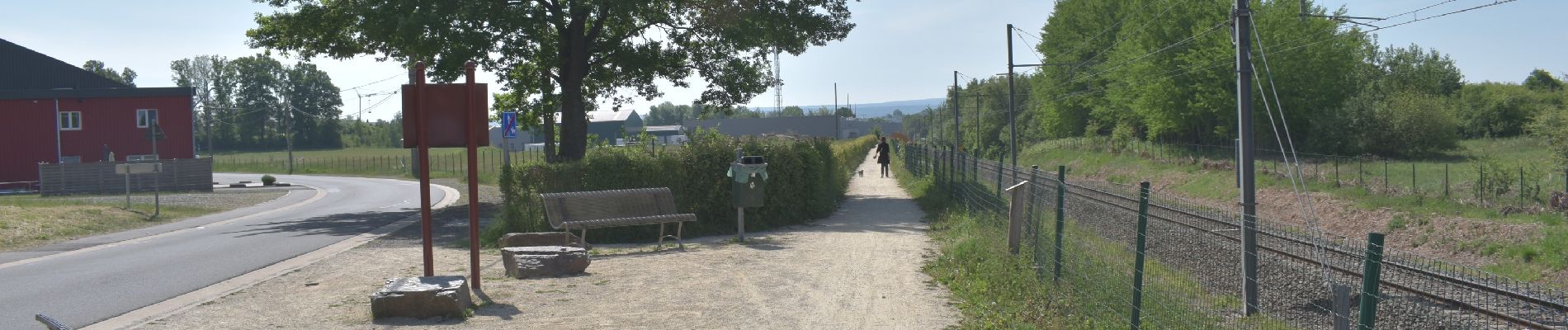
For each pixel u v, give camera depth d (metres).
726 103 31.53
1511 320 9.33
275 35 28.56
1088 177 47.88
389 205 29.67
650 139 33.25
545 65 27.17
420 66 8.46
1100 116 63.50
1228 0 45.56
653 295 8.73
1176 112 47.81
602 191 13.20
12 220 18.67
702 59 30.31
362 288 9.29
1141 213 7.03
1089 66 68.88
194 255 14.29
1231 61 43.81
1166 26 48.12
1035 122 87.06
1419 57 69.31
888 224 16.77
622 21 28.98
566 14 26.56
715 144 16.72
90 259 13.95
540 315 7.73
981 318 7.61
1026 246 9.77
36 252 15.23
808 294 8.80
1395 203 22.25
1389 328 9.29
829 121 117.06
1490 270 16.09
